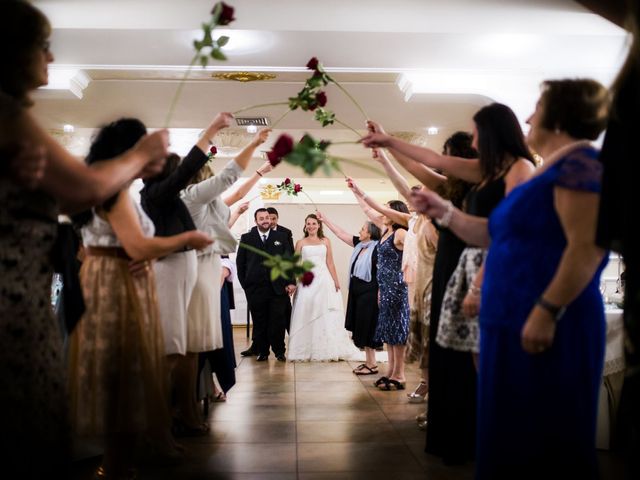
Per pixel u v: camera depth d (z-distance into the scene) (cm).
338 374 544
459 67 437
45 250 130
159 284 271
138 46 391
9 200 119
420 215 351
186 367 321
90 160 216
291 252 682
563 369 154
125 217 203
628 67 122
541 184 160
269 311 644
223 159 858
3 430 117
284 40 383
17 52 125
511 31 379
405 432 336
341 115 584
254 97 515
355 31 375
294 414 380
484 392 166
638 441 119
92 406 205
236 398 431
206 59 187
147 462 278
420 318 353
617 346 295
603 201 132
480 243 188
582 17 378
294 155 146
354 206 1309
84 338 207
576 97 166
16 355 120
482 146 219
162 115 583
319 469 270
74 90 437
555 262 158
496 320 163
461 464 276
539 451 156
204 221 311
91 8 362
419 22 374
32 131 119
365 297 541
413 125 631
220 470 267
